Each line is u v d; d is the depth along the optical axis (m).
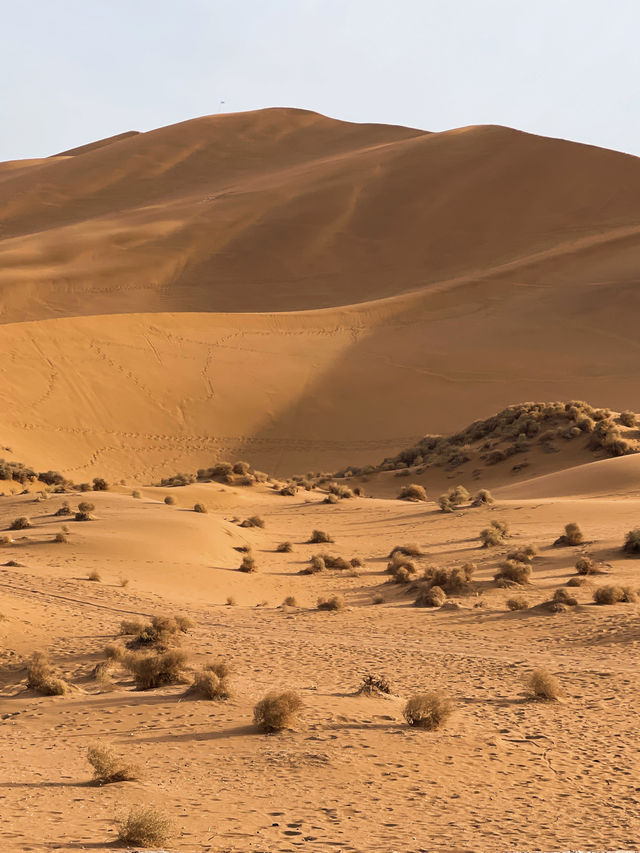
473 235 135.62
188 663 17.17
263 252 135.50
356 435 72.38
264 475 59.56
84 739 11.43
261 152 187.62
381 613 25.11
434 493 56.66
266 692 14.55
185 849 6.64
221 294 125.31
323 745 10.80
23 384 68.94
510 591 27.31
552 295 101.31
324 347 87.94
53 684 15.04
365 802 8.56
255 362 82.25
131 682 16.08
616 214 135.38
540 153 150.62
